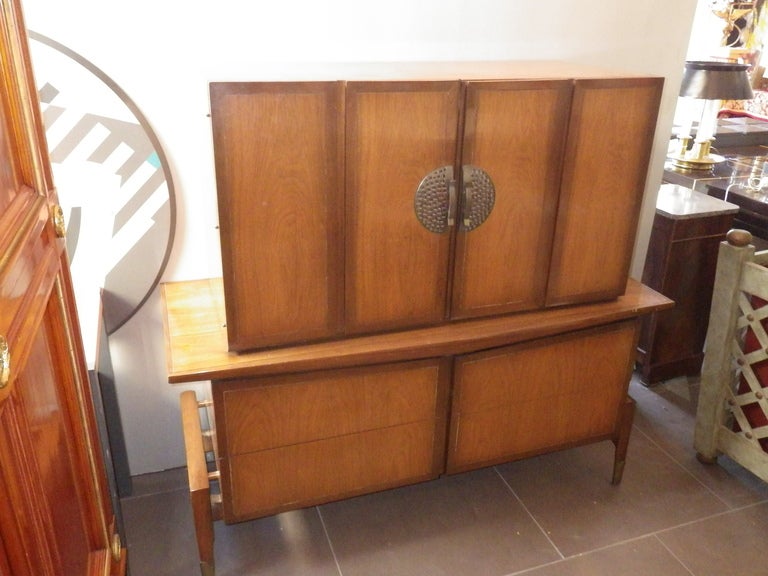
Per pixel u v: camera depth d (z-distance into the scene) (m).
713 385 2.25
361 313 1.76
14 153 0.93
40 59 1.69
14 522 0.75
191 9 1.78
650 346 2.74
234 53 1.86
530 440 2.09
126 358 2.08
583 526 2.10
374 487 1.96
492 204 1.75
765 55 3.81
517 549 2.01
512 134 1.69
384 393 1.83
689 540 2.06
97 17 1.71
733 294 2.13
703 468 2.36
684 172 3.25
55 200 1.12
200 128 1.88
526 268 1.88
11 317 0.77
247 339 1.67
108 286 1.95
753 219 3.00
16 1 0.98
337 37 1.94
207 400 2.07
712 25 3.62
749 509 2.18
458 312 1.86
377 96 1.54
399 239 1.71
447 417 1.94
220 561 1.96
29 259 0.89
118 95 1.77
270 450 1.79
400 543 2.03
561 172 1.79
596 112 1.75
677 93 2.46
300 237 1.62
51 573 0.88
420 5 1.99
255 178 1.52
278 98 1.47
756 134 3.76
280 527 2.08
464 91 1.61
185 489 2.22
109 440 1.93
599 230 1.91
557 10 2.16
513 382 1.96
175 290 1.99
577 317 1.93
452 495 2.22
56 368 1.05
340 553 1.99
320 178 1.57
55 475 0.98
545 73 1.79
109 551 1.29
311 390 1.75
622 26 2.27
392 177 1.63
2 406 0.72
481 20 2.08
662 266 2.61
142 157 1.85
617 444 2.20
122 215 1.89
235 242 1.57
